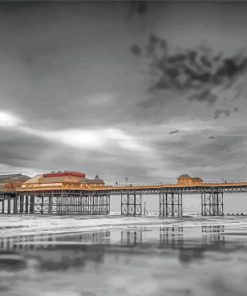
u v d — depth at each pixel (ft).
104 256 88.48
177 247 106.83
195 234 156.25
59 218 362.12
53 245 111.86
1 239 131.85
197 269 71.72
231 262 80.02
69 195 474.08
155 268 72.33
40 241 124.36
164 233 162.20
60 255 90.17
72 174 467.11
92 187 459.73
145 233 161.27
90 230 181.37
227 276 64.90
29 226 203.92
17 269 70.59
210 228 203.82
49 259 83.51
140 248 104.06
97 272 68.03
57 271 68.95
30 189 484.33
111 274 66.39
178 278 63.31
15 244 114.62
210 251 97.81
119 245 111.96
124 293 53.62
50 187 462.19
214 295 52.39
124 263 78.43
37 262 79.15
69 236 144.77
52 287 56.70
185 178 396.78
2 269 70.69
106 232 168.04
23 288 55.93
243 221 310.65
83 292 54.03
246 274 66.80
